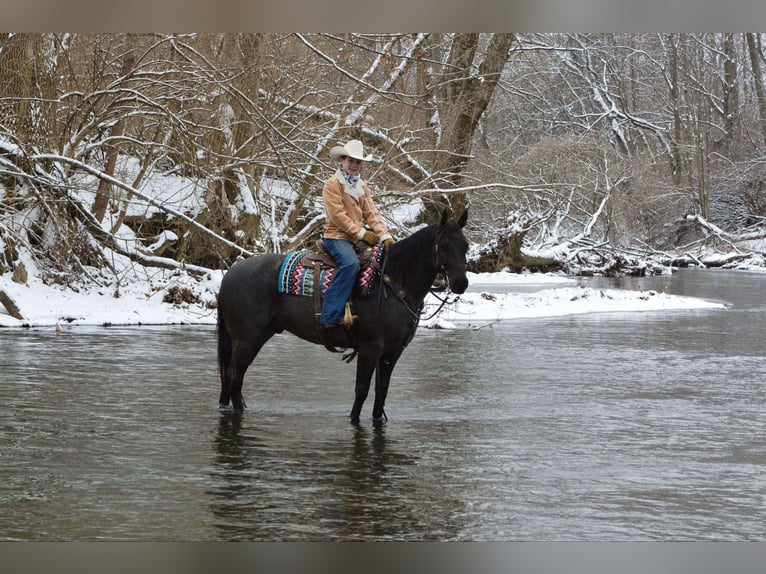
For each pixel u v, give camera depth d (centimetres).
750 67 7506
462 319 2172
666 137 6438
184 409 1045
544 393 1209
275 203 2341
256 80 2200
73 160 1933
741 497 737
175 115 1983
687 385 1292
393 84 2473
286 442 895
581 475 796
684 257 5406
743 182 6500
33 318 1811
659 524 668
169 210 1889
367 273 979
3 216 1948
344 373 1344
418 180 2664
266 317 1020
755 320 2266
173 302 2067
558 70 6100
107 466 792
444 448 886
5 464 793
